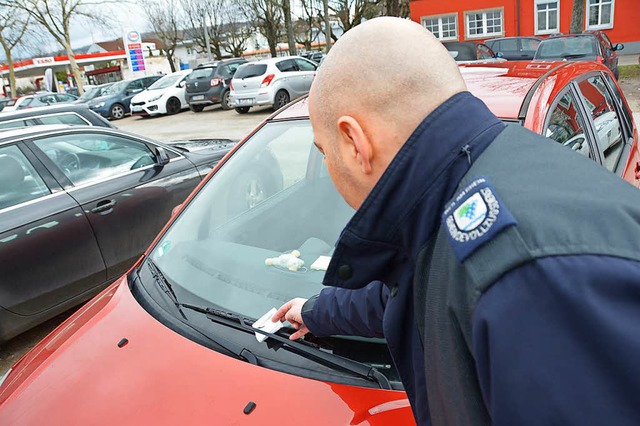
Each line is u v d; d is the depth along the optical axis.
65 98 19.31
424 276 0.71
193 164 4.08
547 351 0.52
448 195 0.70
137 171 3.76
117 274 3.60
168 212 3.86
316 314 1.28
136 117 17.34
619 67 16.44
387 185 0.73
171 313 1.62
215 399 1.28
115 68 41.84
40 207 3.22
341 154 0.81
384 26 0.77
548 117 1.80
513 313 0.54
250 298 1.62
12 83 28.62
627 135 2.95
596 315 0.51
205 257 1.84
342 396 1.21
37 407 1.41
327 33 27.56
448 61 0.77
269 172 2.23
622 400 0.50
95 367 1.48
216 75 15.41
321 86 0.80
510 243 0.57
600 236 0.54
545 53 11.62
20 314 3.12
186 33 42.00
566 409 0.51
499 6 24.03
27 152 3.33
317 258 1.76
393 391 1.20
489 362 0.57
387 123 0.74
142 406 1.32
